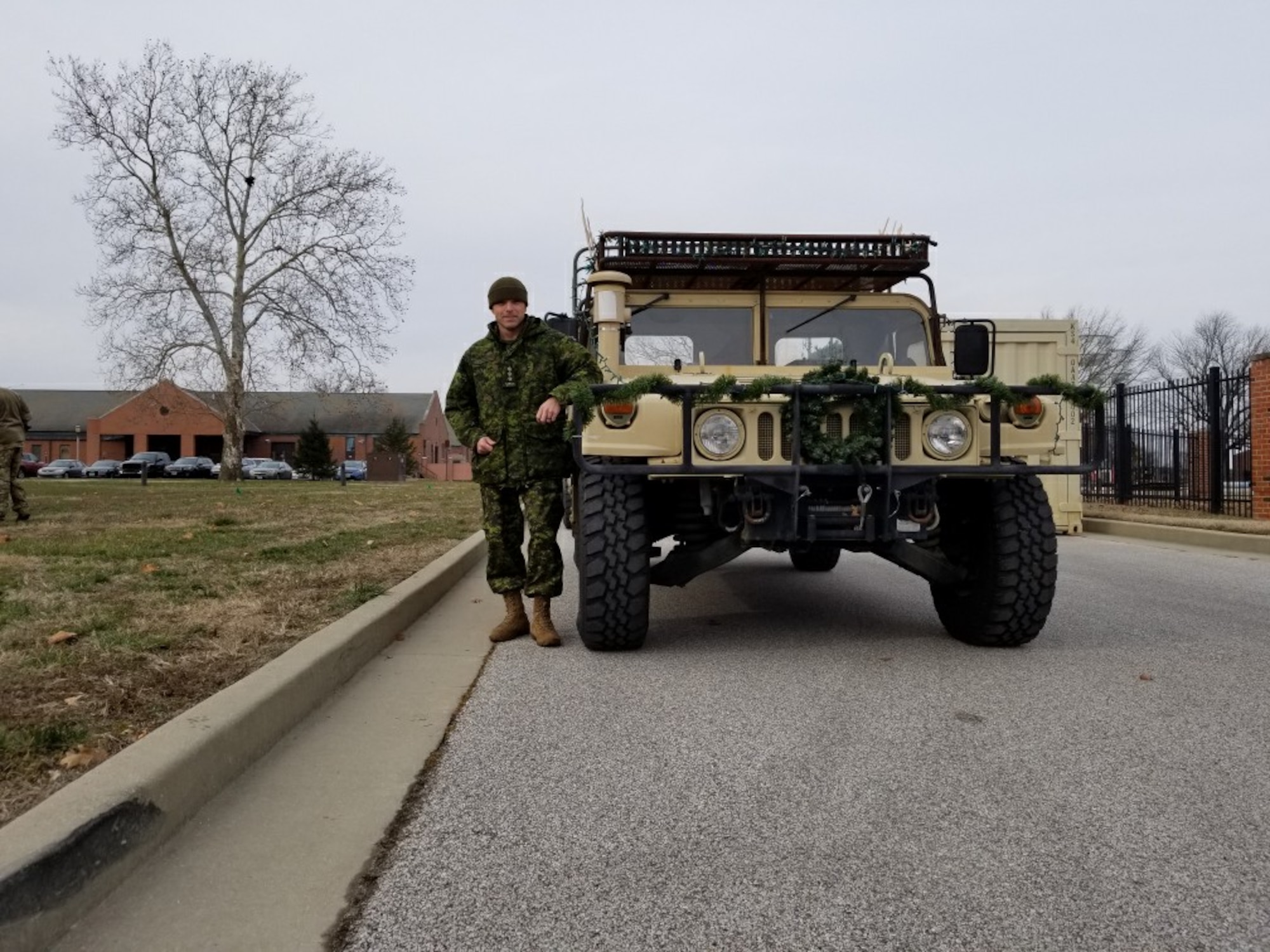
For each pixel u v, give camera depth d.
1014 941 1.86
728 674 4.07
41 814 2.03
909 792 2.65
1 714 2.85
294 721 3.29
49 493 19.08
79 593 5.07
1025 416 4.23
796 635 4.97
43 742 2.59
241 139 37.97
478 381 4.70
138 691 3.13
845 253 5.25
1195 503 14.74
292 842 2.32
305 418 76.94
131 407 70.44
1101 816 2.47
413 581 5.84
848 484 4.15
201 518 11.34
